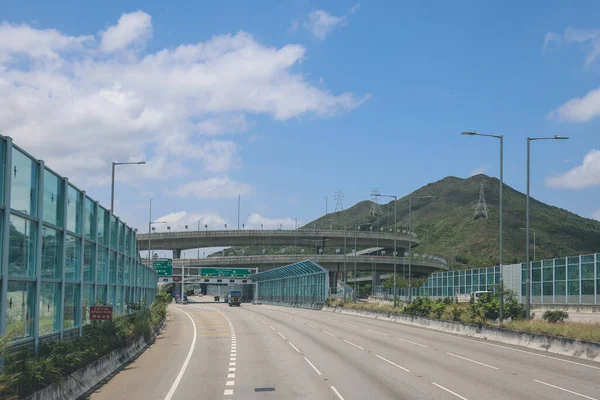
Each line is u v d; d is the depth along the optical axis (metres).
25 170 15.93
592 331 26.16
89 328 23.56
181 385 18.66
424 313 50.47
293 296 108.38
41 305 17.30
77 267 21.72
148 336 35.03
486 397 15.67
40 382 14.18
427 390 16.83
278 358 25.97
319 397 15.92
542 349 28.55
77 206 21.62
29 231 16.25
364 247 177.88
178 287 153.38
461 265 170.38
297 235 139.25
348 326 49.41
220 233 135.00
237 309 94.69
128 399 16.33
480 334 36.41
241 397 16.19
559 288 57.22
